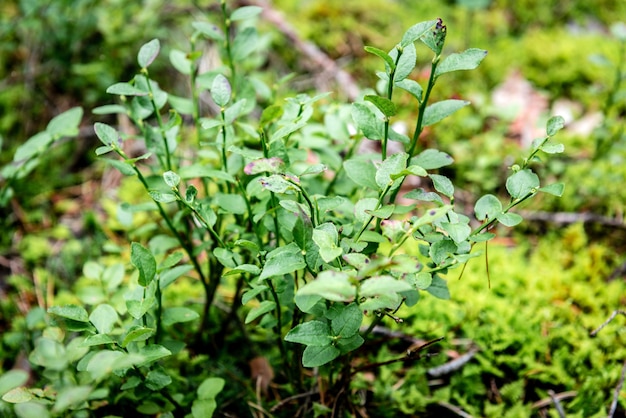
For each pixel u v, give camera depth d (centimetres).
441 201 47
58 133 60
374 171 49
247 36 55
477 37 94
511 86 86
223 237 54
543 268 65
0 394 49
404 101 80
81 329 48
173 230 54
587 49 91
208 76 55
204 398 52
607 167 71
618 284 63
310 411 55
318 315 48
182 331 60
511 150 75
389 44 92
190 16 89
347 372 52
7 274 66
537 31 97
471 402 57
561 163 71
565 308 61
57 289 65
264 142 49
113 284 56
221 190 55
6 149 75
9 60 85
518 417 56
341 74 84
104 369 44
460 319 60
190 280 64
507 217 47
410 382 58
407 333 60
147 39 82
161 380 49
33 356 50
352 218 51
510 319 60
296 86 84
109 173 75
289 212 50
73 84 80
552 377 58
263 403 56
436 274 49
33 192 71
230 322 60
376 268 43
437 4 101
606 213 69
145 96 52
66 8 79
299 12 96
